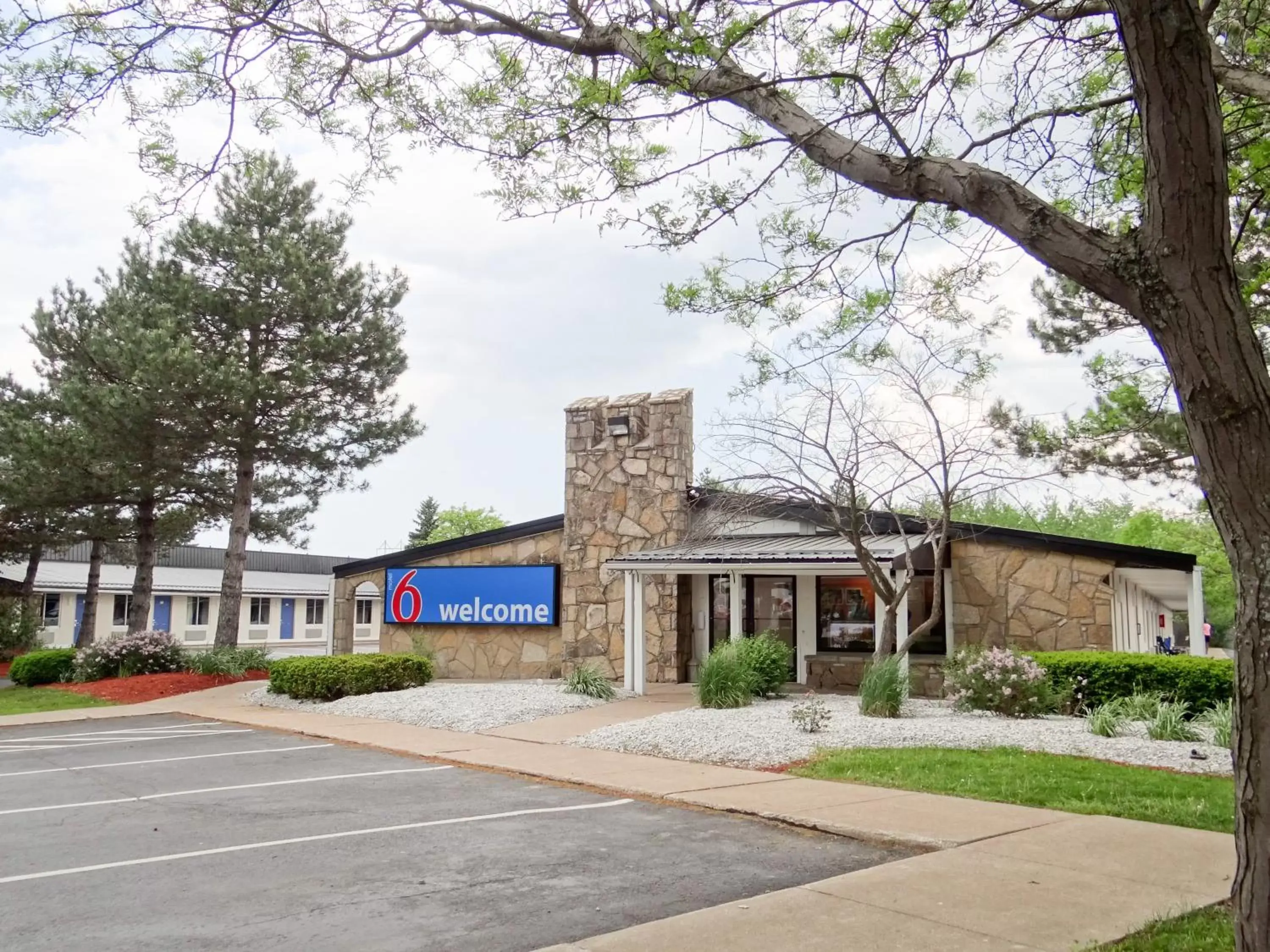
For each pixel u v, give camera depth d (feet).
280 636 151.64
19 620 99.81
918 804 25.79
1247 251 28.14
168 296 75.15
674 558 51.80
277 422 78.13
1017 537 51.65
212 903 18.04
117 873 20.36
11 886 19.43
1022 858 20.38
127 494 86.12
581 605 61.87
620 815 25.70
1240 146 21.18
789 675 54.24
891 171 15.35
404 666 56.90
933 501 45.96
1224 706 37.78
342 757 36.91
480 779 31.63
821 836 23.24
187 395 71.87
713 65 18.03
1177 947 15.01
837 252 21.34
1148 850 20.95
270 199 76.69
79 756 38.93
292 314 76.33
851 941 15.47
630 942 15.46
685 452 61.26
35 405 87.45
